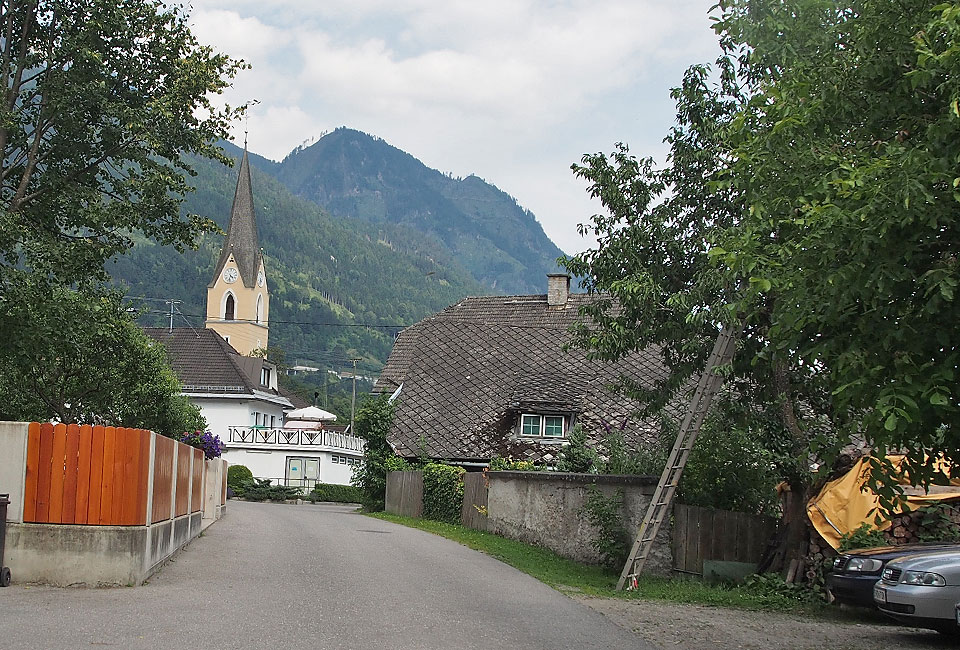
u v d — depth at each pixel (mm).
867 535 14523
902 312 7797
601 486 19312
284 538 20797
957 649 11078
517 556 20016
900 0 8609
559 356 37438
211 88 21469
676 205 17984
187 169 21969
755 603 14648
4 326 19250
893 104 8719
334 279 191500
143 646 8516
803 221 8031
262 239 191000
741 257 8969
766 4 12156
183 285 143000
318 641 9188
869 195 7621
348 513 36344
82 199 21125
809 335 8609
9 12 20750
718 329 17453
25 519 12062
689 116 17969
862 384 7570
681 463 16766
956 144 7453
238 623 9891
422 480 32062
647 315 17484
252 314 112250
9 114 19859
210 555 16391
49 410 24234
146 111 20625
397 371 42406
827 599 14703
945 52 7359
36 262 19891
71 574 12008
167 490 14570
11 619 9531
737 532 17328
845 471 15898
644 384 33938
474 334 39562
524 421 33188
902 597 11094
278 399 72000
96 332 21516
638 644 10336
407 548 20031
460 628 10445
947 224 7691
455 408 35875
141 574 12406
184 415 29578
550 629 10891
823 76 9031
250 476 59281
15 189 21500
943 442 8195
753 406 18328
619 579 16359
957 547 12484
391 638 9570
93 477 12133
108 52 21109
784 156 9211
